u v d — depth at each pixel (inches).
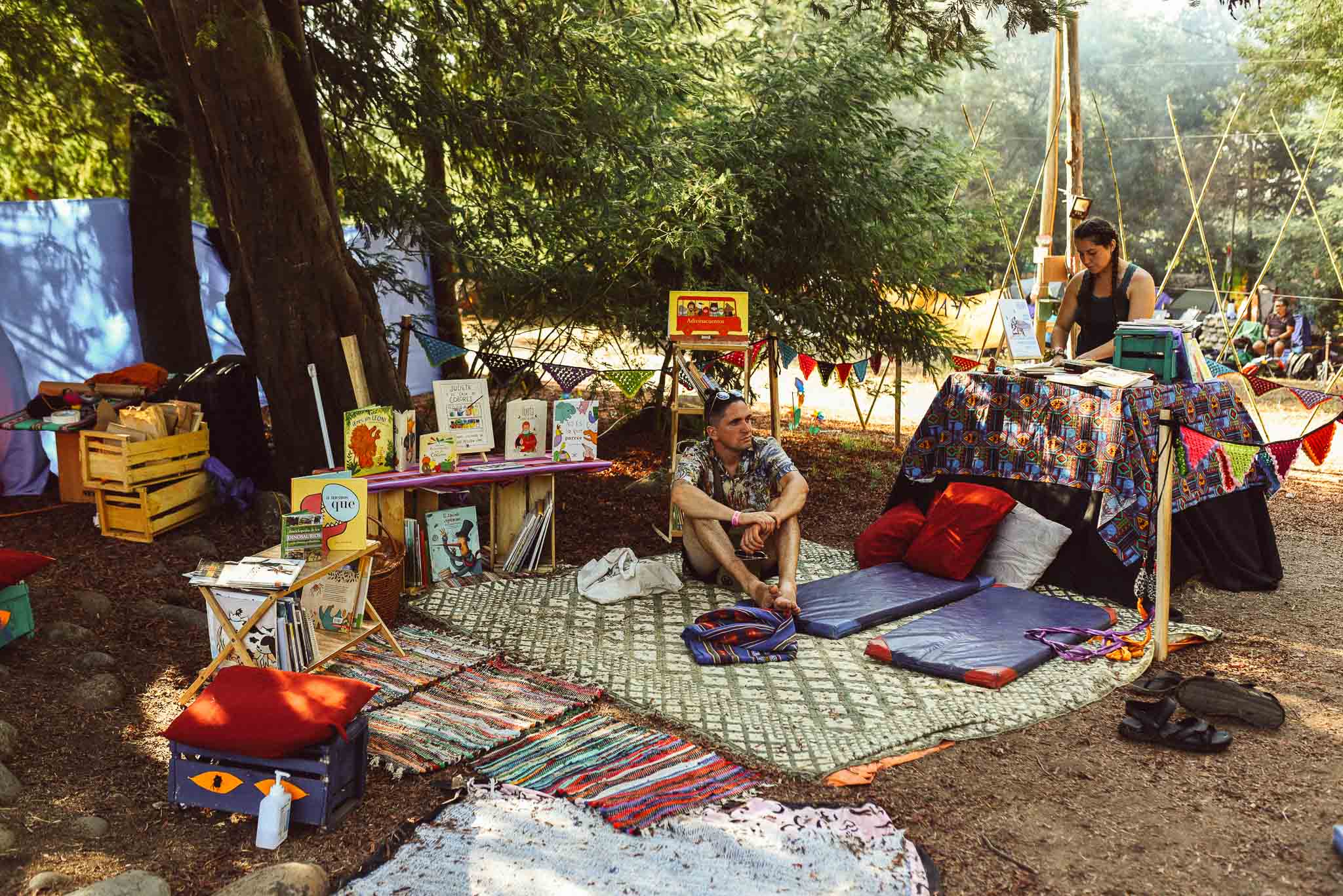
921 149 357.7
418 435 224.4
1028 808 131.9
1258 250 868.0
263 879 106.2
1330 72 738.8
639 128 315.0
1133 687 167.3
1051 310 348.5
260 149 230.1
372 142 356.2
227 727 123.0
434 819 125.3
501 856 117.4
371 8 296.0
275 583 150.6
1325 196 834.2
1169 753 147.2
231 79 220.4
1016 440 221.0
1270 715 153.6
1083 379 209.8
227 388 269.3
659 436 373.7
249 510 257.1
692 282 319.6
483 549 242.1
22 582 174.6
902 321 363.9
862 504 297.6
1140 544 198.8
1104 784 138.2
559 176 316.5
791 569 197.5
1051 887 114.7
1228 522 223.0
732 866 115.9
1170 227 914.1
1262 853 121.6
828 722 153.3
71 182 409.7
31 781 133.3
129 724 151.8
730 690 165.5
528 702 159.9
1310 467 361.1
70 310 307.6
